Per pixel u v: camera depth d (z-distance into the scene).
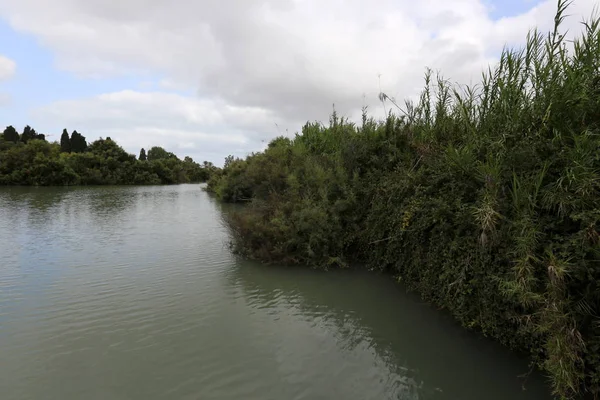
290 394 3.65
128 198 27.78
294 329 5.15
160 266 8.23
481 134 5.82
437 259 5.66
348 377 3.99
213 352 4.46
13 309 5.71
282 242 8.41
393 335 4.98
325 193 8.77
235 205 22.48
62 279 7.25
